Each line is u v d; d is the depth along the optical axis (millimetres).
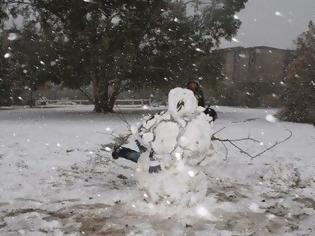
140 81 28422
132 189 6523
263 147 11359
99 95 28812
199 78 27875
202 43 28281
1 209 5477
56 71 26266
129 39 24328
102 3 24953
